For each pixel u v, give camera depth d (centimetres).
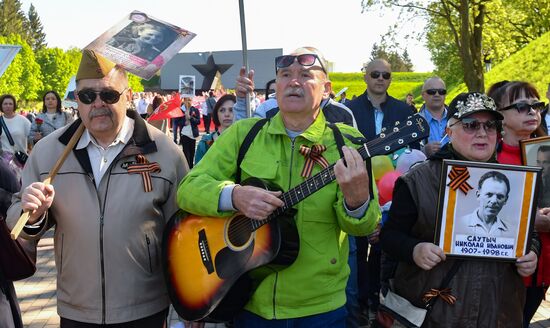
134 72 280
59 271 284
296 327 258
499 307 253
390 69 557
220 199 257
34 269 290
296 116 263
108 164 283
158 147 294
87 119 274
